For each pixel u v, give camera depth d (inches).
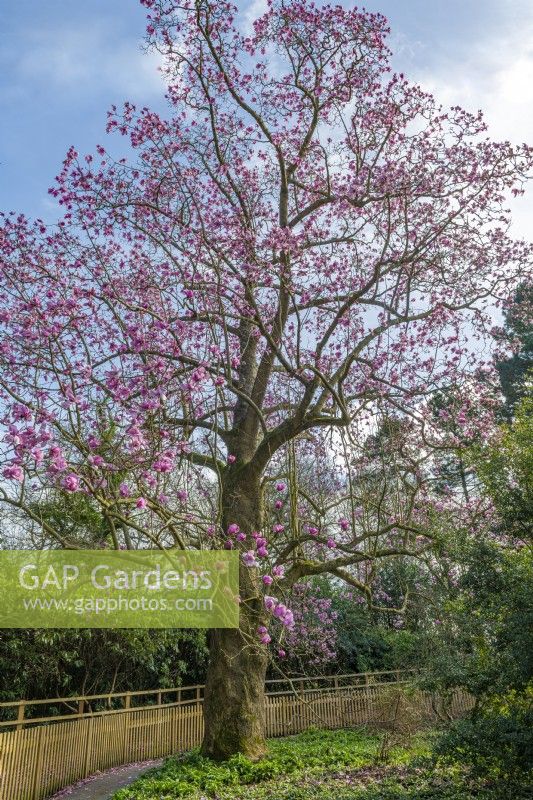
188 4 462.0
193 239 426.3
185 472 348.8
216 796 374.9
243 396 465.4
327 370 516.1
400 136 494.0
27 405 269.7
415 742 470.3
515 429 366.0
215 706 476.7
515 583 279.9
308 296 483.8
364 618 802.2
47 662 551.5
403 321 482.0
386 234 450.0
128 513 359.3
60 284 391.9
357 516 526.3
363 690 745.6
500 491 315.9
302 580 623.2
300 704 663.1
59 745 449.4
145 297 425.1
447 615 404.8
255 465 491.2
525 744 252.5
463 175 480.4
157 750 564.1
